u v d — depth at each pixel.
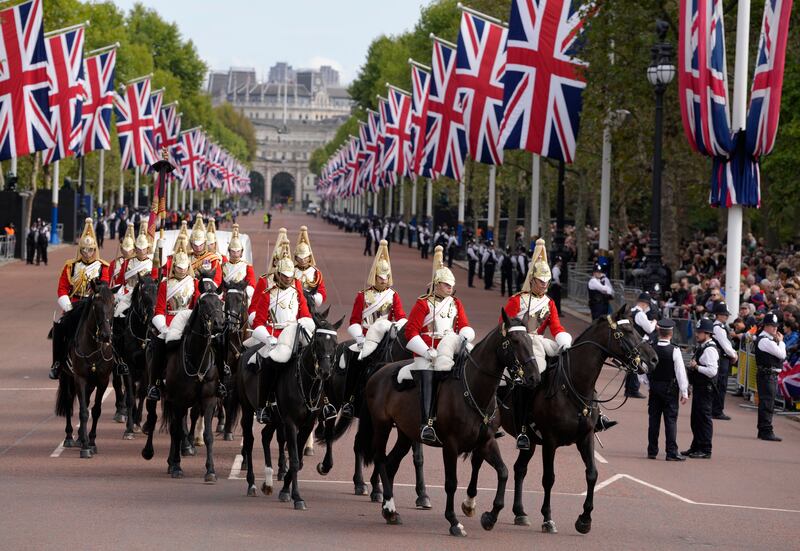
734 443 28.33
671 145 56.41
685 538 18.64
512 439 28.19
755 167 37.25
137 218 116.19
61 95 66.50
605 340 19.34
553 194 91.88
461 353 18.92
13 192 85.81
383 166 93.25
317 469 23.41
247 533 17.77
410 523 19.17
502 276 67.94
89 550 16.34
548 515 18.98
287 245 26.09
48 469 22.83
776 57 35.94
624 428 30.14
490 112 57.97
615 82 51.56
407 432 19.28
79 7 112.81
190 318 22.66
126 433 26.61
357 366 22.36
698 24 36.12
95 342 24.28
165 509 19.33
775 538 18.92
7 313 52.59
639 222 96.06
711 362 26.06
